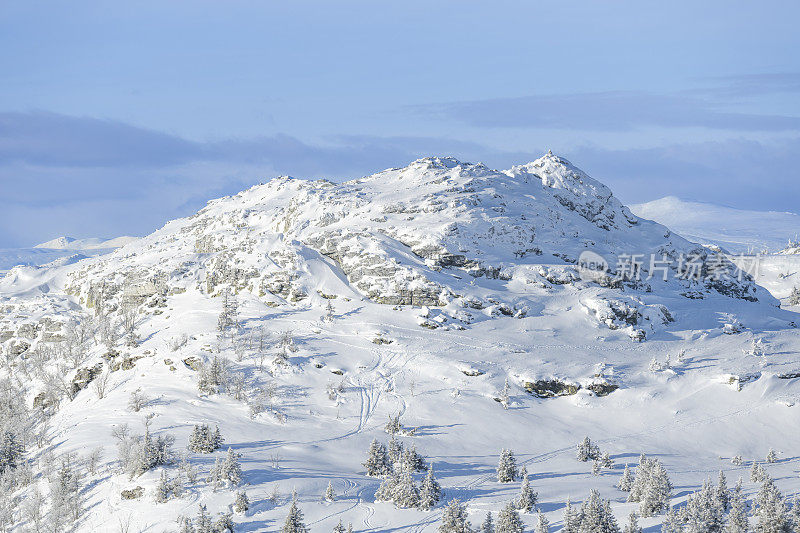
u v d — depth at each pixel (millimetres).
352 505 136500
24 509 142750
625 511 128125
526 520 127812
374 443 156125
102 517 136125
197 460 153125
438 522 128500
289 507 134125
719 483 127562
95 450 158250
